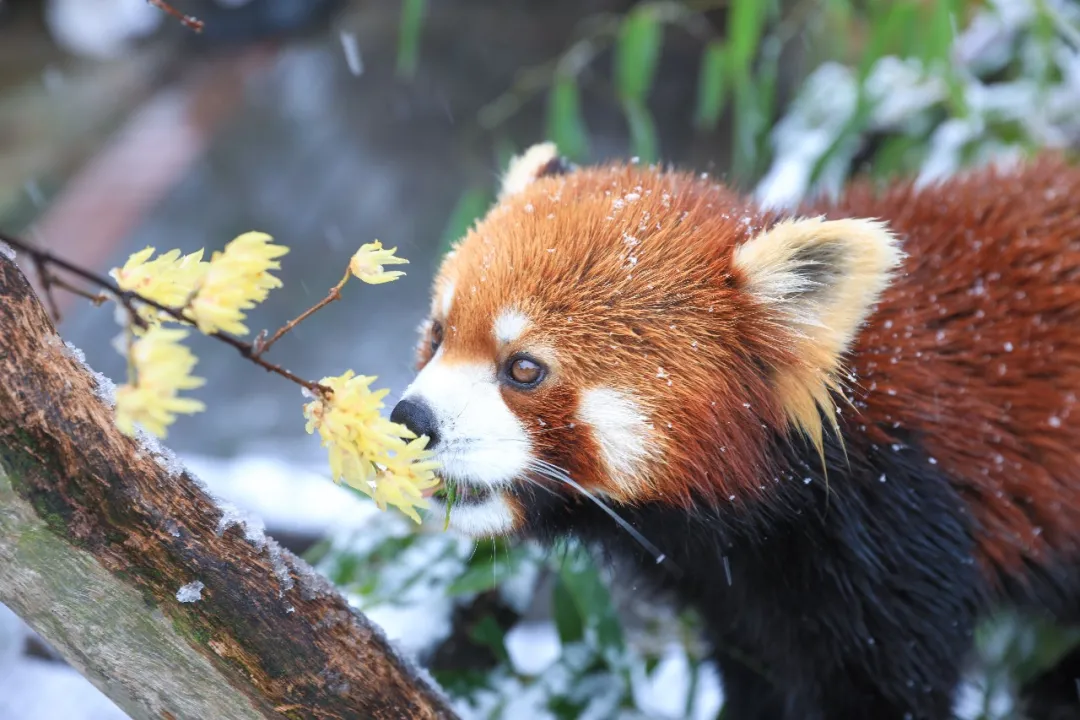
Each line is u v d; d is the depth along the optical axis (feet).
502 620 3.95
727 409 3.19
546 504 3.25
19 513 2.80
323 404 2.81
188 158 7.68
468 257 3.28
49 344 2.78
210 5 9.53
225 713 2.93
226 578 2.89
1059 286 3.43
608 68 8.38
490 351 3.20
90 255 6.43
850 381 3.24
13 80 9.04
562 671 3.80
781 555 3.33
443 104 8.26
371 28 9.57
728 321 3.19
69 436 2.79
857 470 3.27
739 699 3.76
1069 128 4.85
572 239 3.22
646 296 3.19
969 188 3.59
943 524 3.33
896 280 3.37
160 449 2.88
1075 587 3.54
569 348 3.17
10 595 2.85
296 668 2.94
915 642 3.34
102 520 2.83
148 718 2.93
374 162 7.50
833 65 5.69
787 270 3.18
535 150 3.53
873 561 3.30
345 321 6.05
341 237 6.68
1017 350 3.40
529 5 9.50
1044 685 3.94
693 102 7.90
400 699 3.04
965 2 4.42
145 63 9.27
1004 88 4.94
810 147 4.96
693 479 3.19
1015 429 3.40
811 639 3.39
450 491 3.17
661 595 3.60
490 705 3.76
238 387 5.70
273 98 8.54
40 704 3.85
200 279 2.69
